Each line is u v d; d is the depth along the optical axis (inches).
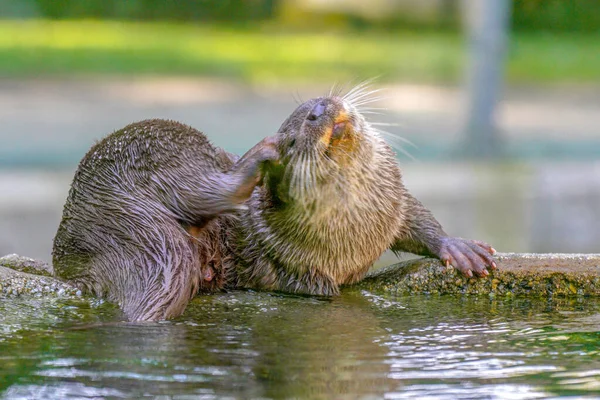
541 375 355.6
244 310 463.5
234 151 1218.0
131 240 471.2
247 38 2719.0
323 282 513.3
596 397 331.6
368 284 530.0
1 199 832.3
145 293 452.1
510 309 472.7
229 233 524.1
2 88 1813.5
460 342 402.0
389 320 444.5
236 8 3034.0
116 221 475.8
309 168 486.0
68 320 431.5
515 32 2940.5
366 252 517.3
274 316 450.3
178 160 487.8
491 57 1301.7
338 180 490.9
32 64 2133.4
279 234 510.3
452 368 363.3
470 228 896.9
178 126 500.7
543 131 1471.5
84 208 484.4
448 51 2541.8
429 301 493.7
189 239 480.7
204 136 508.7
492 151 1282.0
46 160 1144.8
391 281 524.7
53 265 501.4
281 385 341.7
